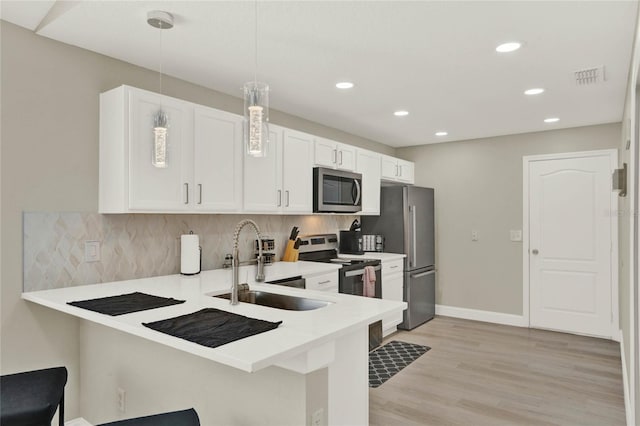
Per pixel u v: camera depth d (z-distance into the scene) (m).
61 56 2.41
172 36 2.34
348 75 2.98
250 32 2.29
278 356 1.30
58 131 2.39
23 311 2.26
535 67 2.80
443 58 2.65
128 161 2.38
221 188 2.89
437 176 5.54
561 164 4.67
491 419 2.63
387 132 4.88
